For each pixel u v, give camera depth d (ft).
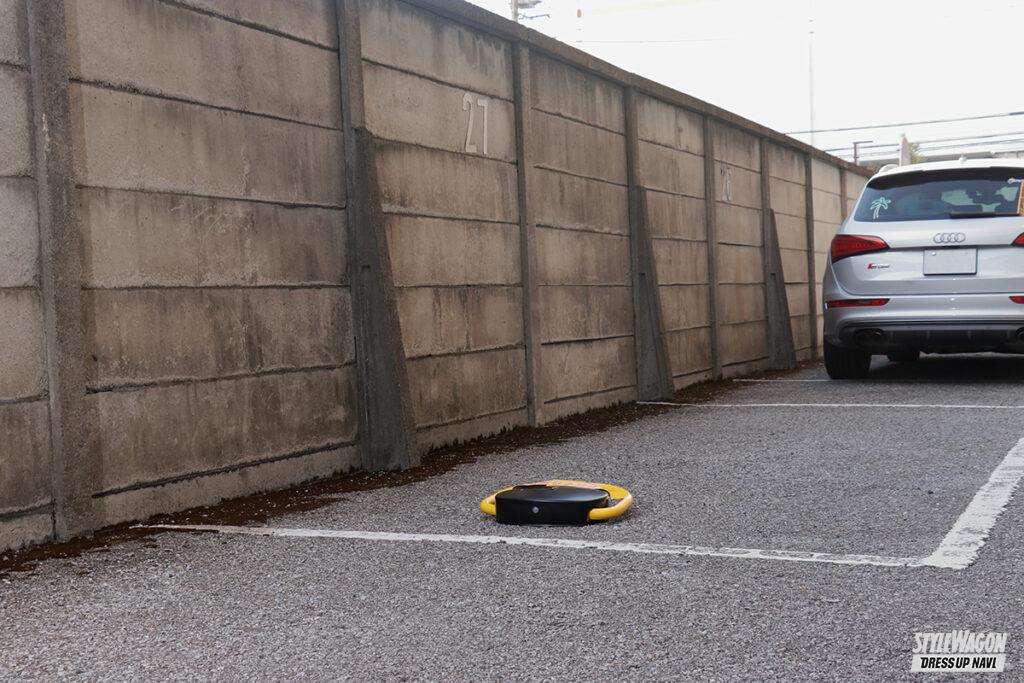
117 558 12.08
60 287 12.81
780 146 39.40
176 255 14.55
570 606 9.85
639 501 14.66
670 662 8.30
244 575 11.27
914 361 37.32
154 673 8.43
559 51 24.00
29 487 12.63
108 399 13.53
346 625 9.50
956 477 15.40
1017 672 7.86
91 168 13.32
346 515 14.35
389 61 18.76
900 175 28.37
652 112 29.27
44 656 8.91
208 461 15.08
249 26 15.88
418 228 19.40
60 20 12.83
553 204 24.13
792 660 8.24
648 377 27.86
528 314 22.88
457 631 9.23
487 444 20.65
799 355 40.81
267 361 16.15
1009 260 26.58
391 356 17.88
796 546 11.82
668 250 29.81
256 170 15.97
